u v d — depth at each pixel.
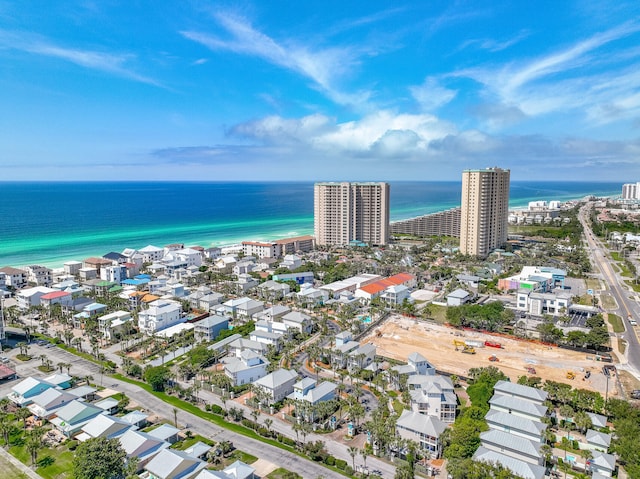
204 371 145.88
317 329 195.25
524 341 176.50
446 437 103.00
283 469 97.94
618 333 184.12
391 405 125.75
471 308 196.62
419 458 102.44
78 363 159.12
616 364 153.50
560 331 173.50
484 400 120.12
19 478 93.81
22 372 149.62
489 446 99.69
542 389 124.81
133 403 129.00
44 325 196.62
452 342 177.38
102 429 105.88
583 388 134.75
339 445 108.19
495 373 135.50
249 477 90.94
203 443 104.31
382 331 191.12
